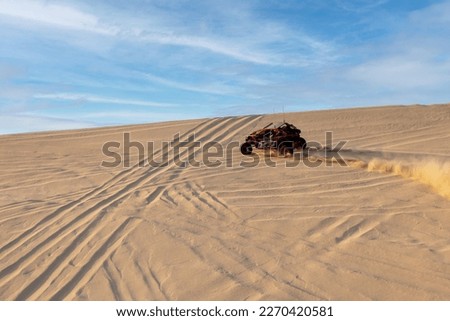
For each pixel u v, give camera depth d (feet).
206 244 19.81
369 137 47.67
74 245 20.71
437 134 47.34
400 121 54.54
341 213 22.85
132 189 31.04
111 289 16.28
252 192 28.27
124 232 21.97
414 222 20.98
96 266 18.29
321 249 18.54
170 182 32.55
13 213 26.11
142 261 18.45
